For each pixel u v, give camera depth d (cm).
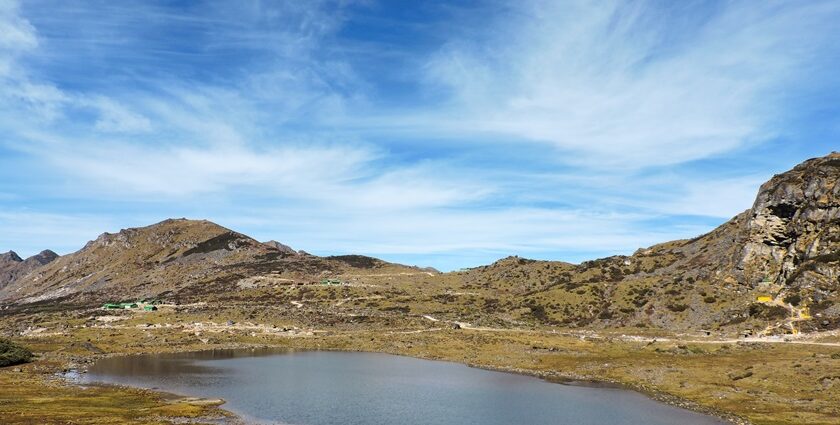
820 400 8575
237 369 13238
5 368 13225
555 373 12569
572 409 8844
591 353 14488
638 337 16488
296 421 8044
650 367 12156
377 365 13975
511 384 11181
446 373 12688
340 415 8412
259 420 8062
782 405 8488
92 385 10969
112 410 8444
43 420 7538
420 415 8431
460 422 8012
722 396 9356
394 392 10256
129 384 11144
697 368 11569
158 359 15175
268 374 12450
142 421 7738
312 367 13612
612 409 8825
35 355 15325
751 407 8512
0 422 7362
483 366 13800
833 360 10738
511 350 15288
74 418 7750
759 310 16725
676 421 7981
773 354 12381
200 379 11731
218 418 8138
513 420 8106
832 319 15112
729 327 16425
